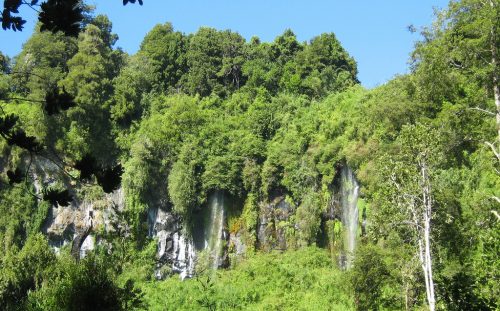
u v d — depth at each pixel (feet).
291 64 296.92
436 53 90.84
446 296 59.72
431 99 99.86
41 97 241.76
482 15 86.33
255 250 231.91
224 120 263.49
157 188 236.63
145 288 164.96
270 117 258.78
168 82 298.15
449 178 108.88
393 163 91.20
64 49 269.85
